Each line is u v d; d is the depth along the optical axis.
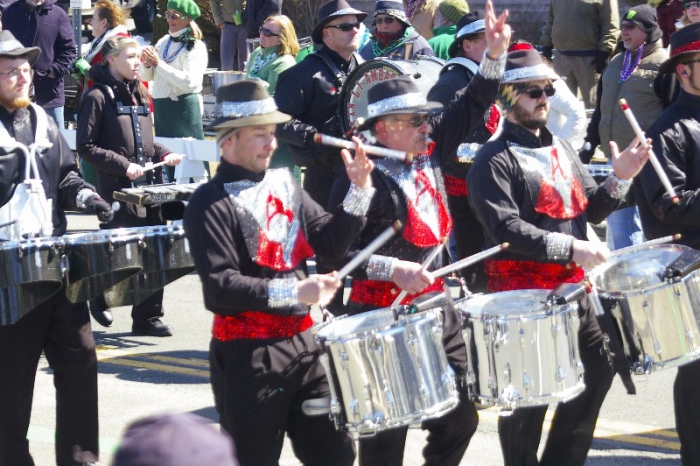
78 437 13.65
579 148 24.23
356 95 17.94
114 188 19.89
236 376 10.81
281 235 10.98
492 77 12.46
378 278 11.57
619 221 20.84
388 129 11.95
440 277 12.46
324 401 10.95
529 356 11.34
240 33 42.28
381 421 10.62
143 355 19.75
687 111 13.58
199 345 20.44
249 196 10.88
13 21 29.83
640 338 12.05
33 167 13.16
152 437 5.07
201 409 16.75
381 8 20.89
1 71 12.95
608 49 28.86
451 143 12.86
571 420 12.62
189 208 10.81
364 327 11.07
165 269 13.76
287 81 18.47
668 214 13.20
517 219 12.16
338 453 11.30
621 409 16.56
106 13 23.70
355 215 11.02
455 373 12.17
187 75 27.42
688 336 12.02
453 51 17.70
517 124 12.55
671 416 16.25
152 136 20.23
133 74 19.69
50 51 30.22
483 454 14.95
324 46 18.70
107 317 21.61
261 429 10.85
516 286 12.61
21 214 13.03
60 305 13.38
